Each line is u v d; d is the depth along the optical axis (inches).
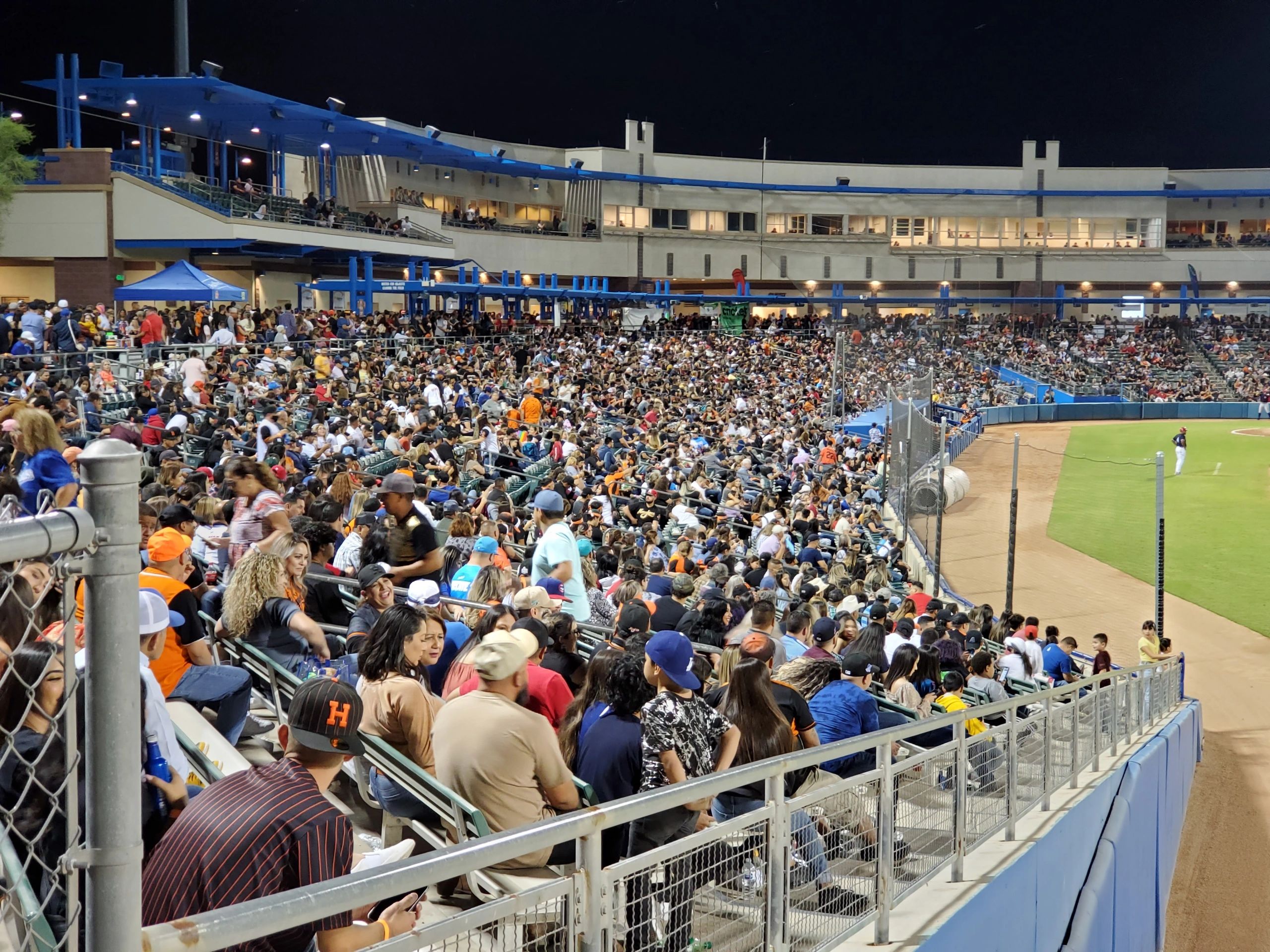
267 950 115.6
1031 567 1194.6
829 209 3193.9
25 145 1886.1
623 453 1024.2
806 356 2431.1
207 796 125.7
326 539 320.2
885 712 346.9
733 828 159.9
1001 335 3083.2
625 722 200.4
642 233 2962.6
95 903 71.9
